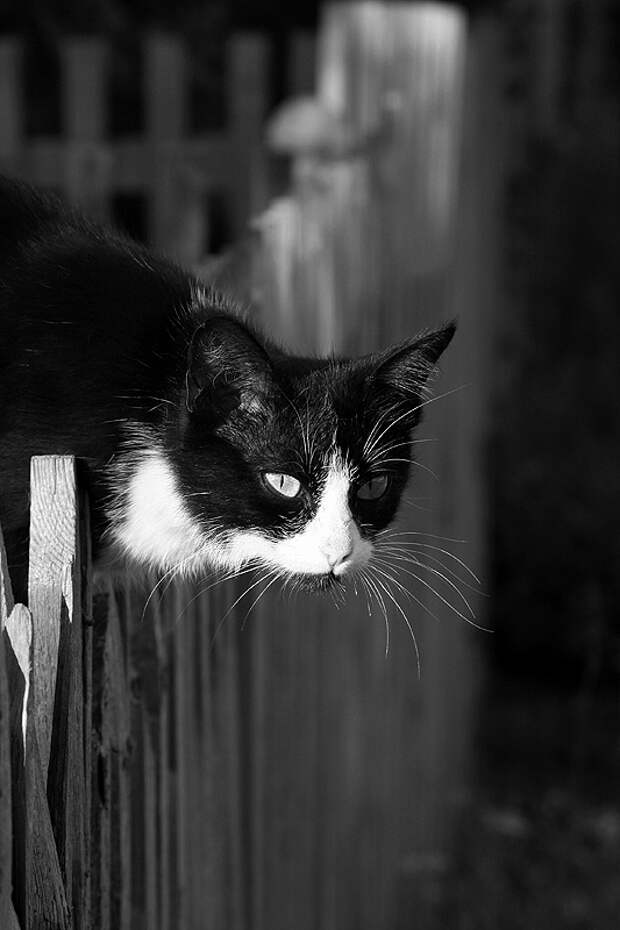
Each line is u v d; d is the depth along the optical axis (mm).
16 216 3955
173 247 8477
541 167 15719
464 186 10953
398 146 7906
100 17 10578
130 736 3383
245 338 3613
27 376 3514
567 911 10102
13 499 3459
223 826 4508
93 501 3604
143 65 10773
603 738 13203
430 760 9914
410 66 8797
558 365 14820
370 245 7035
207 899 4254
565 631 13836
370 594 4941
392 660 8156
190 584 4012
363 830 7590
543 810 11836
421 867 9633
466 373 11297
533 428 14172
